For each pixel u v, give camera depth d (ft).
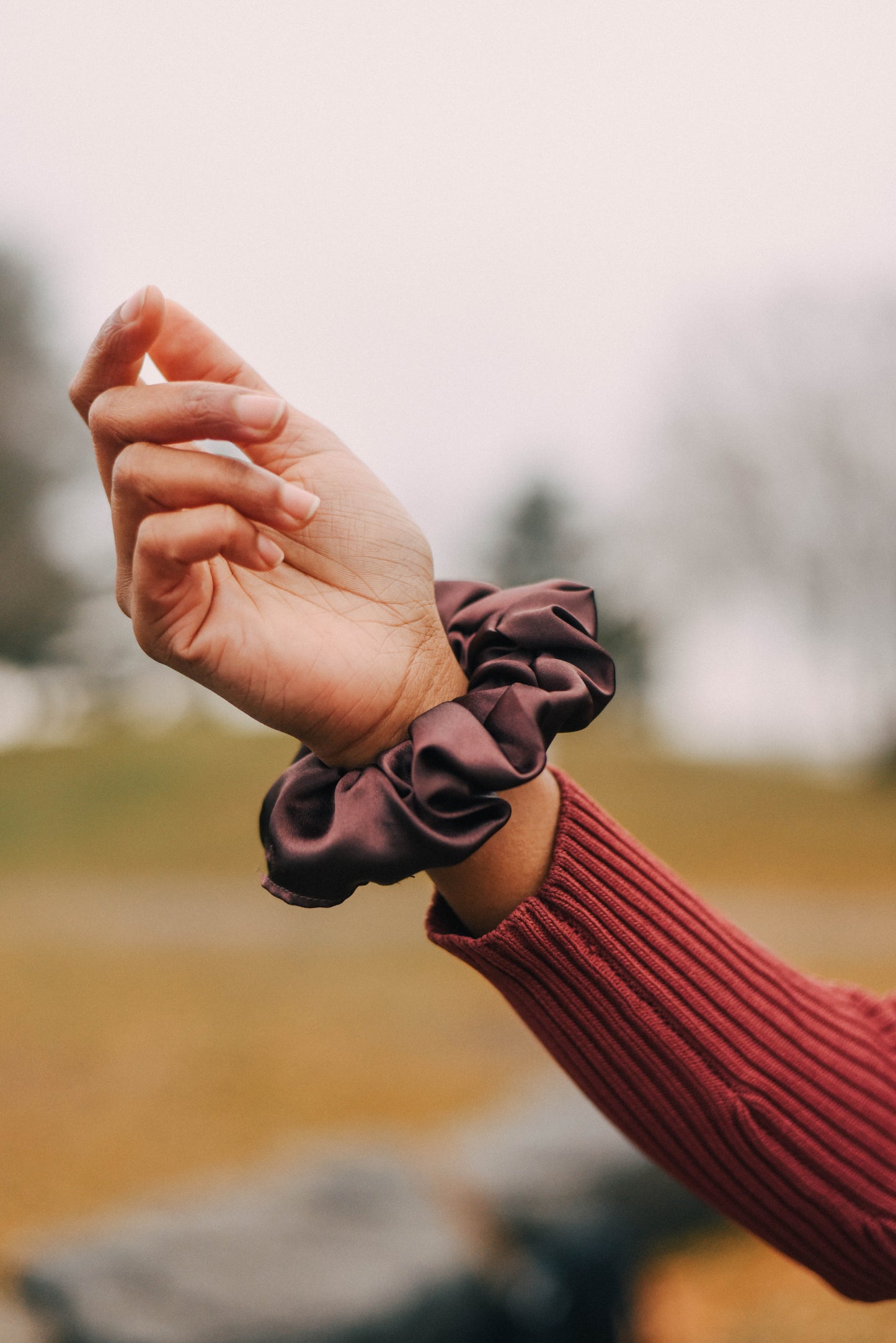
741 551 83.10
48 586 109.29
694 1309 13.15
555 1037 3.27
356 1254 10.89
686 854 59.57
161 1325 9.44
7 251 109.50
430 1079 24.11
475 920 3.21
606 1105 3.36
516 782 2.86
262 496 2.51
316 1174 12.60
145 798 73.05
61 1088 23.24
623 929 3.14
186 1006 30.71
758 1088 3.18
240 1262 10.50
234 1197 11.94
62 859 61.41
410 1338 10.26
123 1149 19.67
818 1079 3.23
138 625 2.77
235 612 2.83
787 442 79.97
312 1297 10.11
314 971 35.83
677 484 83.56
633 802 70.59
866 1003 3.62
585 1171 13.58
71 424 111.65
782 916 44.86
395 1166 12.92
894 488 79.15
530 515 120.16
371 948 39.81
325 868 2.83
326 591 3.02
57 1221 16.38
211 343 3.03
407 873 2.85
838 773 83.05
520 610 3.34
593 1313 11.73
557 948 3.10
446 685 3.14
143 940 41.11
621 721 111.04
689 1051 3.17
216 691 2.89
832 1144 3.19
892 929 41.55
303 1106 22.20
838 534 80.94
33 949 38.88
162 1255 10.49
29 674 116.26
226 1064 25.03
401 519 3.10
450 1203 12.69
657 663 111.24
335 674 2.89
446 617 3.60
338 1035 27.84
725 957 3.29
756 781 77.05
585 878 3.13
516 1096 22.74
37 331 111.45
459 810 2.90
